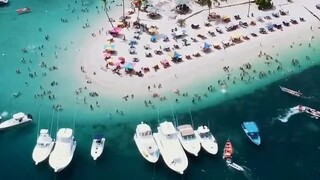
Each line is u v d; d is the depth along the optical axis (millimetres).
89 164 88938
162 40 124125
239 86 110000
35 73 112812
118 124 98625
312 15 135375
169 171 87438
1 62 116688
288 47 123000
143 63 115625
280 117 101062
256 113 102438
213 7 138625
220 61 117312
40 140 90375
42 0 146750
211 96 106812
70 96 105625
